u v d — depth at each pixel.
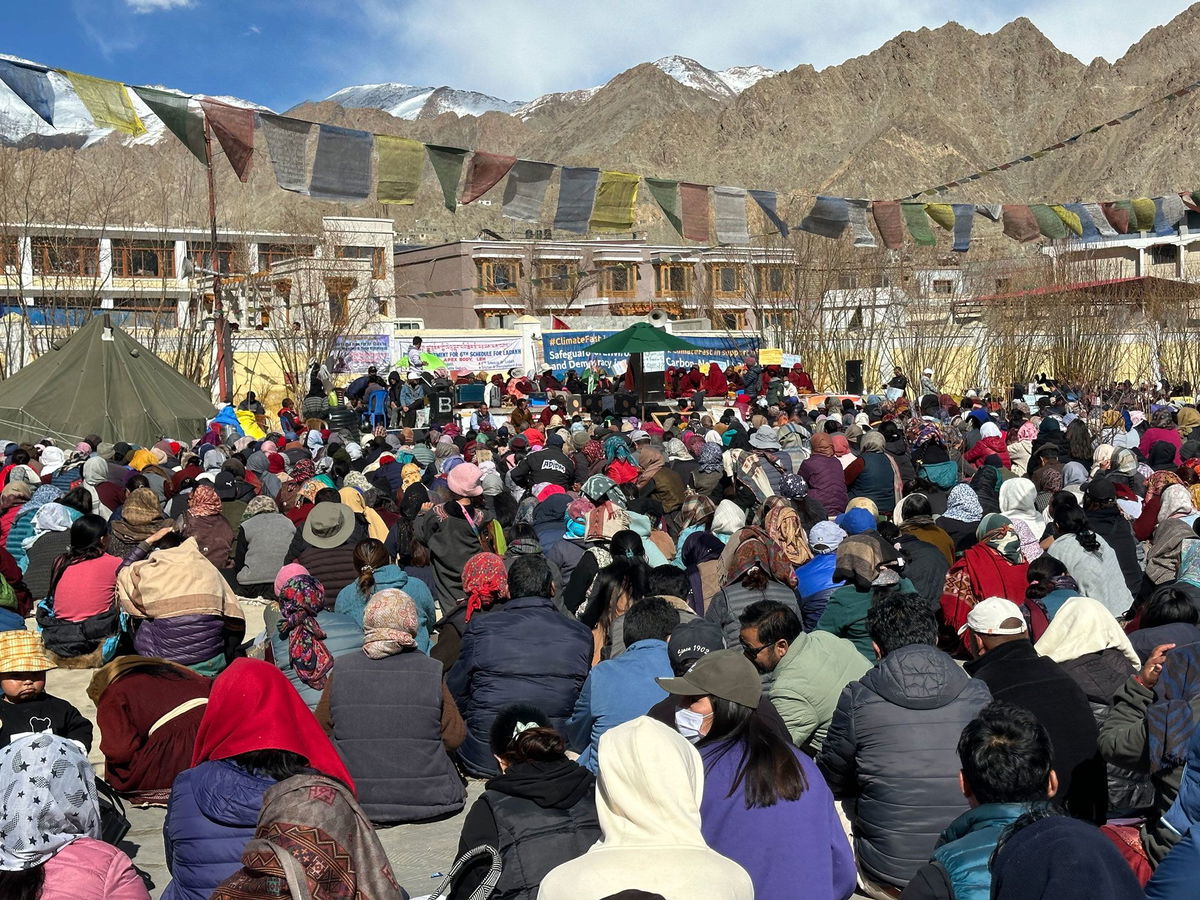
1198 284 41.81
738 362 43.25
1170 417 20.42
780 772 3.82
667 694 5.49
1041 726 3.33
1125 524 9.28
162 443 16.23
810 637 5.53
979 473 13.60
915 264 50.69
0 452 15.16
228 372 29.84
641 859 2.90
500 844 3.77
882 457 13.33
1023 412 20.92
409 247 75.56
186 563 6.79
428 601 7.36
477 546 9.09
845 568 6.71
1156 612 5.98
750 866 3.75
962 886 3.18
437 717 5.81
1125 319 41.22
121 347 22.88
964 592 7.82
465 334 42.19
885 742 4.52
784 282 47.62
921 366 41.72
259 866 3.18
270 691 3.88
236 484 12.60
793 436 17.78
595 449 15.63
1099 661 5.49
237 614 6.95
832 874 3.85
